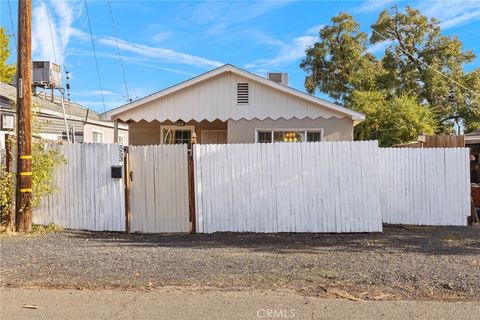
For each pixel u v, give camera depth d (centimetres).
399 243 918
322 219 1034
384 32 3244
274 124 1581
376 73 3209
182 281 641
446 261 756
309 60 3434
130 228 1052
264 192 1038
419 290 604
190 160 1048
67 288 615
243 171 1040
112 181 1055
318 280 646
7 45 2950
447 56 3177
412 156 1138
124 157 1056
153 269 703
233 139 1586
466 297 580
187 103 1592
